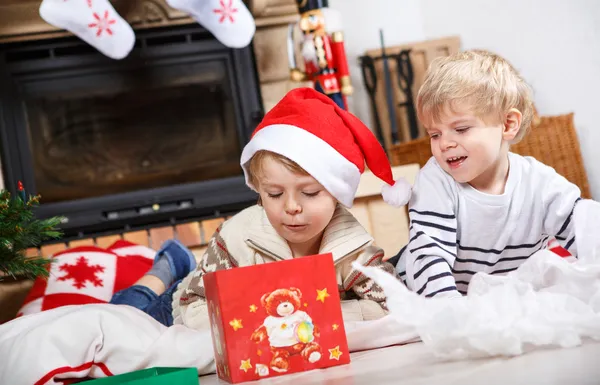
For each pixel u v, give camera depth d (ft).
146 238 8.73
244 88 9.44
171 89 9.43
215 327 2.96
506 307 2.71
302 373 2.80
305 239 3.75
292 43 8.87
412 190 4.38
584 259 3.37
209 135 9.50
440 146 4.05
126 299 5.42
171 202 8.97
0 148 9.03
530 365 2.43
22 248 5.23
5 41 9.00
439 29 11.83
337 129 3.78
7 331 3.55
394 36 11.76
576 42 11.23
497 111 3.98
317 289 2.90
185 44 9.36
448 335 2.66
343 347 2.91
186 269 5.90
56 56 9.30
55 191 9.12
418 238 4.21
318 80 8.61
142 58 9.30
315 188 3.65
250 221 4.16
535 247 4.48
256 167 3.70
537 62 11.47
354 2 11.70
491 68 4.00
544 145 10.07
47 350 3.19
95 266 6.08
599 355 2.47
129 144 9.37
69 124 9.26
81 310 3.39
